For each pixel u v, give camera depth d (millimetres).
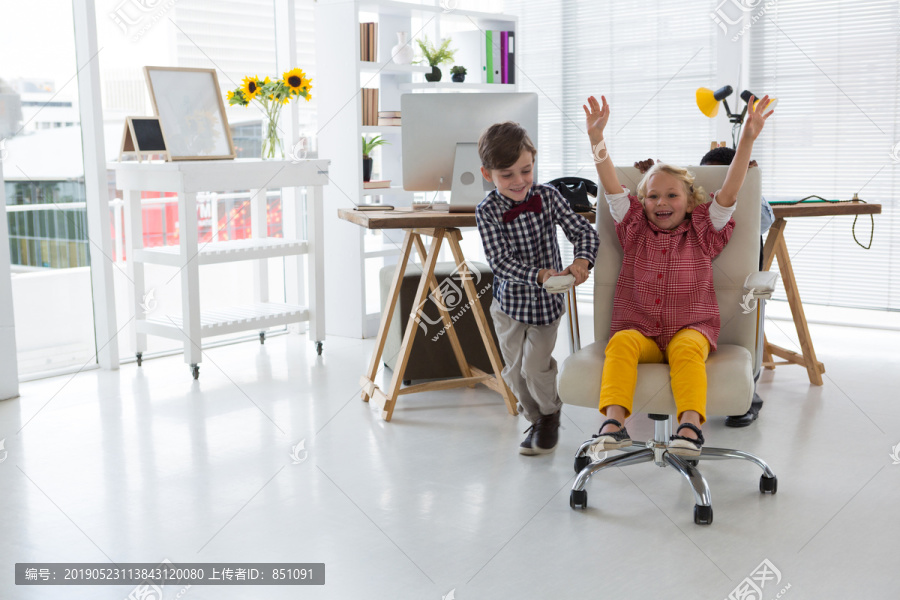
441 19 4746
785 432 2689
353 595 1721
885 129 4152
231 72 4062
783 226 3150
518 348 2564
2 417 2982
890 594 1684
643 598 1682
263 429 2814
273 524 2068
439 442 2664
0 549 1947
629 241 2346
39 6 3393
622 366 2072
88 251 3660
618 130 5035
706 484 2062
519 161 2406
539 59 5289
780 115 4426
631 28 4895
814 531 1975
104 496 2256
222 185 3473
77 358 3688
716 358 2154
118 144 3742
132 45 3705
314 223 3811
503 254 2445
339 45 4023
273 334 4391
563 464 2451
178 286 4102
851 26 4176
